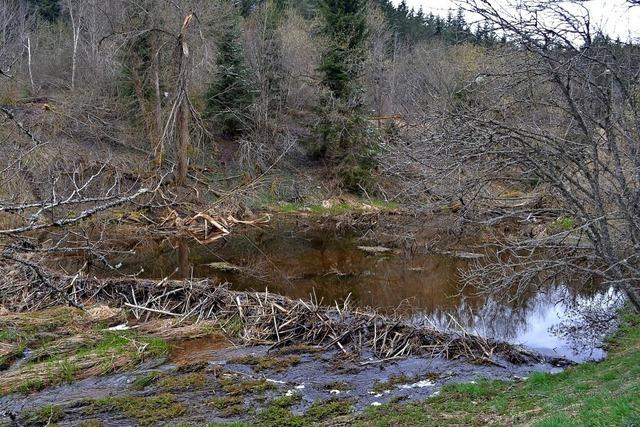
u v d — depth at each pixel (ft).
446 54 66.80
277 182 86.53
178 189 70.69
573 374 27.45
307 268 53.88
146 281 40.75
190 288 39.14
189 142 78.18
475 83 25.91
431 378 28.66
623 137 24.14
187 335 33.83
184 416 24.23
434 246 56.24
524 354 31.63
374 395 26.66
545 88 25.70
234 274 51.13
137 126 78.07
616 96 23.70
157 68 72.43
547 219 28.12
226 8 90.68
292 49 104.53
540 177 24.45
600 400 19.51
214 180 77.10
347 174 86.58
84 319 35.01
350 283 48.83
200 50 74.49
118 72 79.30
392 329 33.81
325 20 97.81
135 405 24.95
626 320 37.06
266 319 35.42
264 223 75.00
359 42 92.84
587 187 29.99
